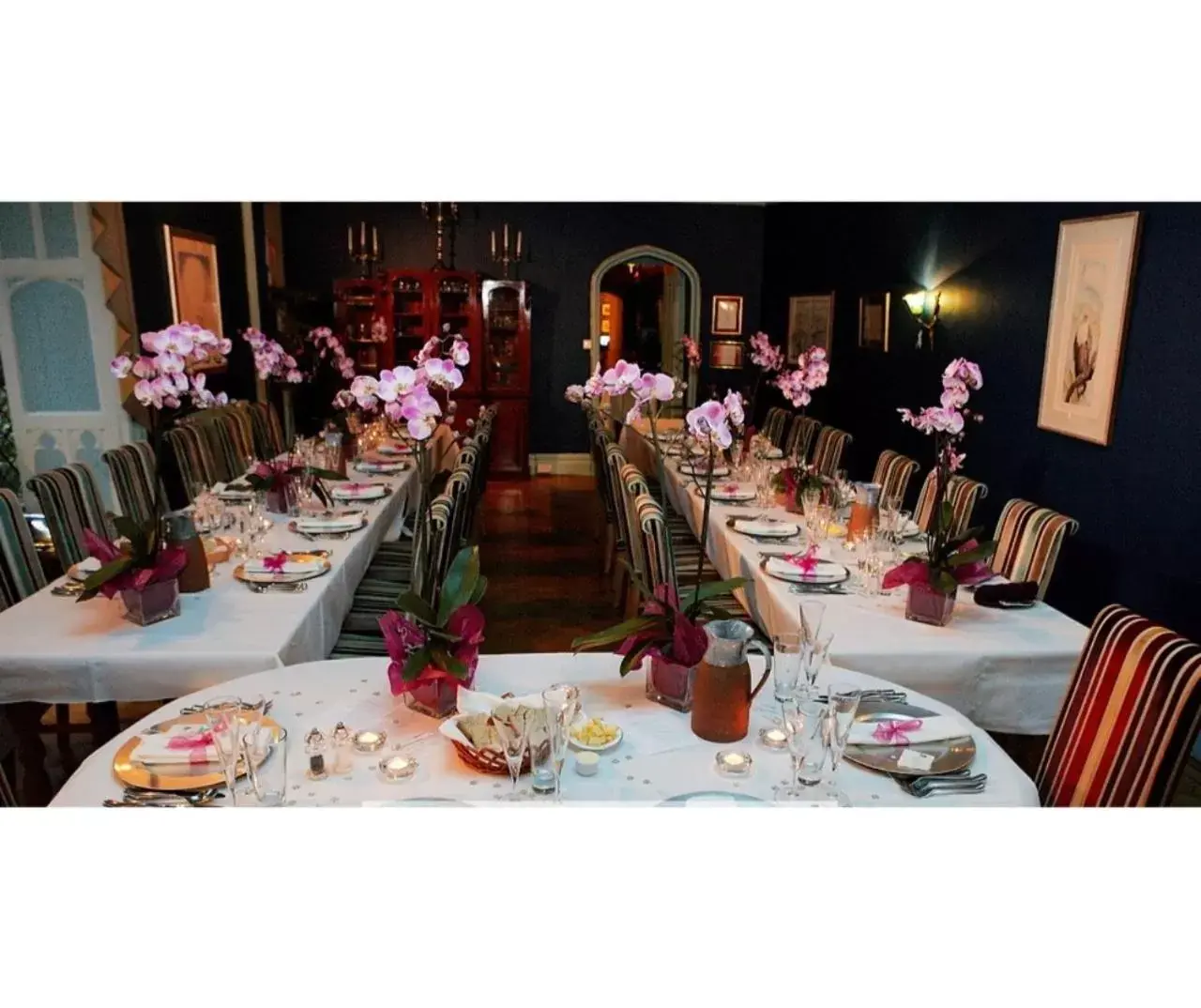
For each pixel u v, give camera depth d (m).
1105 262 3.83
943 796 1.58
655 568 2.75
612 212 8.59
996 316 4.87
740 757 1.67
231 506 3.73
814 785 1.60
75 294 5.14
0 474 5.50
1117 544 3.84
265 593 2.61
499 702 1.79
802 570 2.86
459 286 8.24
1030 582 2.60
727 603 3.38
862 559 2.88
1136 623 1.81
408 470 4.93
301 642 2.40
